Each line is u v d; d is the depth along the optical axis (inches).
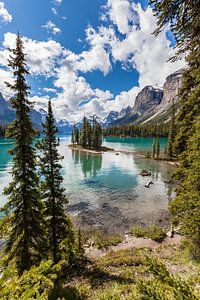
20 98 418.0
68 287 358.3
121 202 1081.4
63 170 1905.8
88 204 1051.9
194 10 172.9
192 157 476.4
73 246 548.7
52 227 504.4
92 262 532.7
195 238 458.6
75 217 895.1
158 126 6589.6
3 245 649.6
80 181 1508.4
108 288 356.8
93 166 2108.8
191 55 198.7
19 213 434.0
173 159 2405.3
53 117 497.7
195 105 465.7
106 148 3708.2
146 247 619.5
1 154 2733.8
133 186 1381.6
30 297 114.2
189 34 185.9
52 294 251.3
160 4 175.8
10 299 113.1
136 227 786.8
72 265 501.4
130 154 3016.7
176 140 636.1
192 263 425.7
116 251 605.6
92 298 324.2
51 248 498.6
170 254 536.7
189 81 553.3
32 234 427.8
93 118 3890.3
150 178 1601.9
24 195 428.5
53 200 503.2
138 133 6619.1
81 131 3959.2
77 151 3383.4
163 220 855.7
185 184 497.4
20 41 408.2
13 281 125.9
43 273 133.0
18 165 428.1
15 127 423.2
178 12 176.2
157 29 190.1
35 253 445.7
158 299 106.5
